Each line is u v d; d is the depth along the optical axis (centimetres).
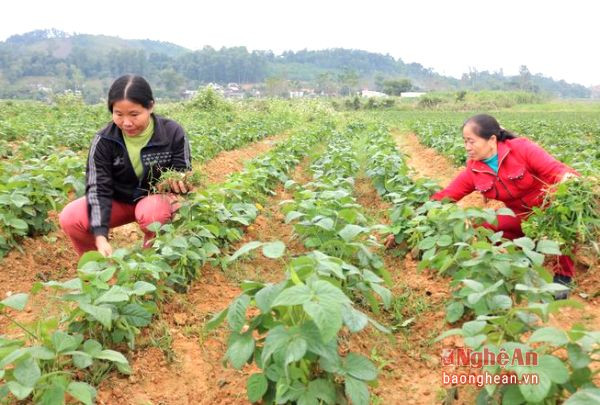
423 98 6612
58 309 400
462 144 1121
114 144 411
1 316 390
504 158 440
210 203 488
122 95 374
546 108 6256
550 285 287
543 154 433
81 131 1350
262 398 265
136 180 431
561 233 414
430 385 311
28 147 920
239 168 1101
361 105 6319
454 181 493
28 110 2359
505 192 452
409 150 1645
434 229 469
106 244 389
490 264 345
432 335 361
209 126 1725
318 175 780
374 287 307
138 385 305
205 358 337
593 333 220
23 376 242
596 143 1361
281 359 229
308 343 229
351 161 922
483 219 459
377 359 332
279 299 218
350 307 253
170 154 437
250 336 258
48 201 544
